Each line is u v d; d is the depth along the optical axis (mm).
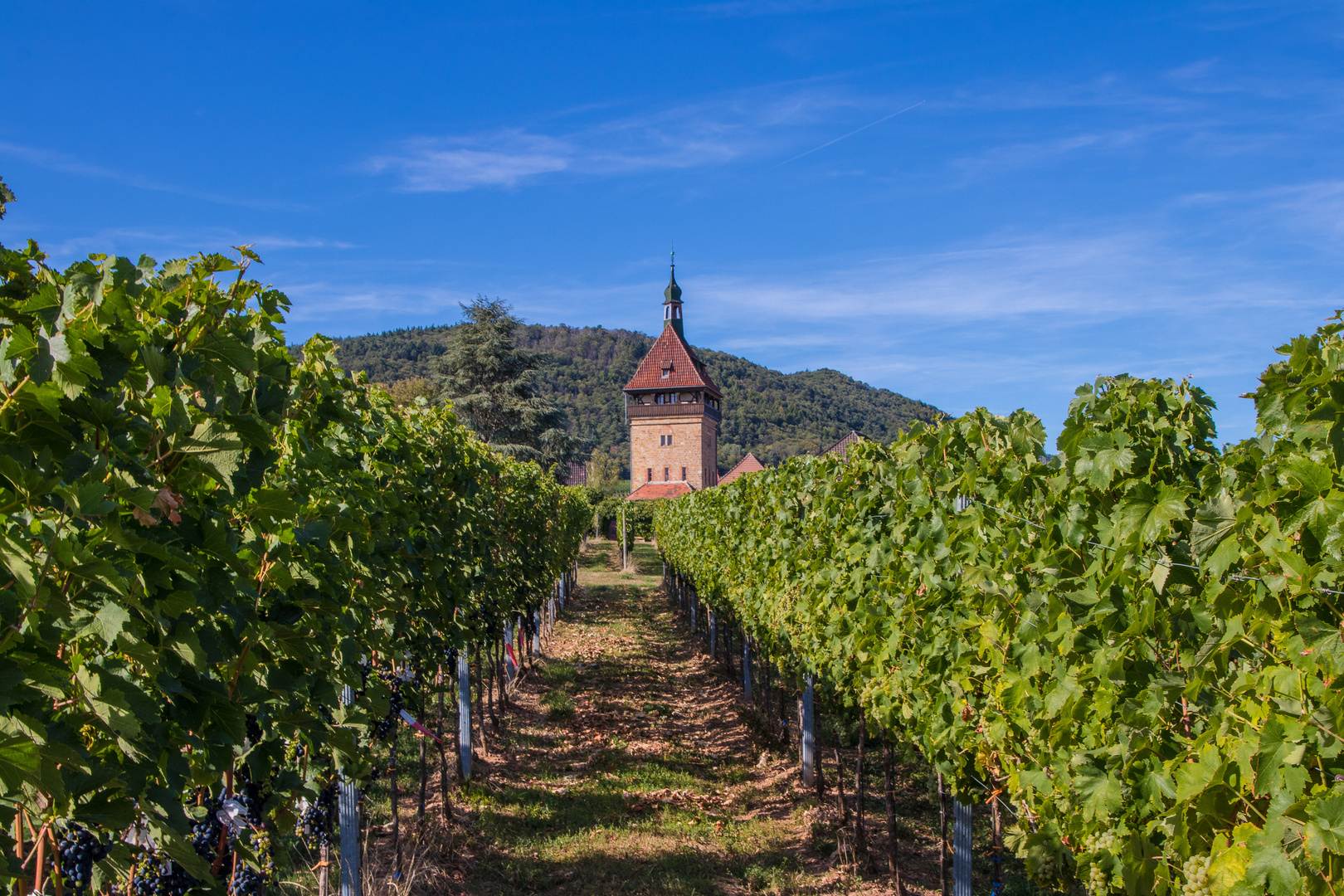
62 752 1620
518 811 6984
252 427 2441
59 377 1742
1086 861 2711
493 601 8445
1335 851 1698
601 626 18484
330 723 3488
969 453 4309
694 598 16828
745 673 10953
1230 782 2094
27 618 1665
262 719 2645
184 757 2252
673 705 11305
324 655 3217
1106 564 2811
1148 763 2508
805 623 6684
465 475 6734
